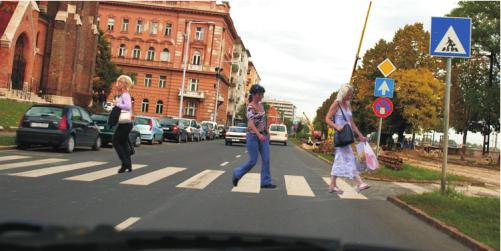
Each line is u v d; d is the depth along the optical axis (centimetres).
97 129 2003
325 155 2795
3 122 2572
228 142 3884
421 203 991
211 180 1227
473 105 4181
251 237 233
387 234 703
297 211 844
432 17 1130
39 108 1716
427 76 5128
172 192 987
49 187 944
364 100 5888
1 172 1103
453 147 6888
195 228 654
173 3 7750
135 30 7794
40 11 4491
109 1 7744
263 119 959
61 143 1692
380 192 1216
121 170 1223
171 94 7712
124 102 1195
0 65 3884
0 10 4153
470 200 1077
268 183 961
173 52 7750
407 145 7038
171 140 3756
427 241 682
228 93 9619
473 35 4194
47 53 4688
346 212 871
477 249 648
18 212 691
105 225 211
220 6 7781
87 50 5241
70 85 4759
